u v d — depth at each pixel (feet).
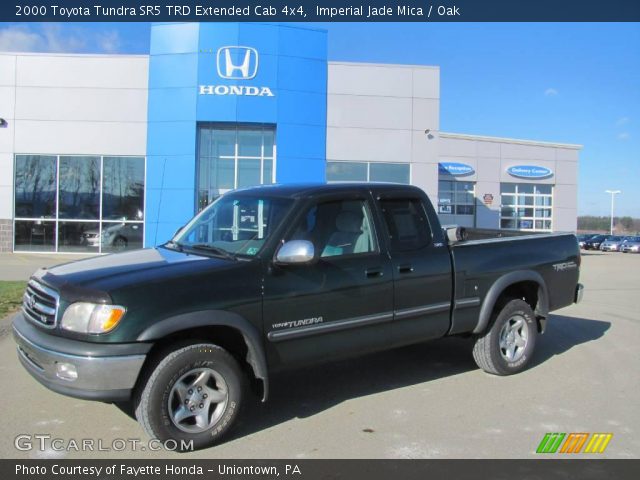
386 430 14.24
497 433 14.14
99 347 11.90
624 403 16.51
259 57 62.28
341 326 15.05
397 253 16.39
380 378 18.79
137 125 63.05
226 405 13.28
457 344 23.68
